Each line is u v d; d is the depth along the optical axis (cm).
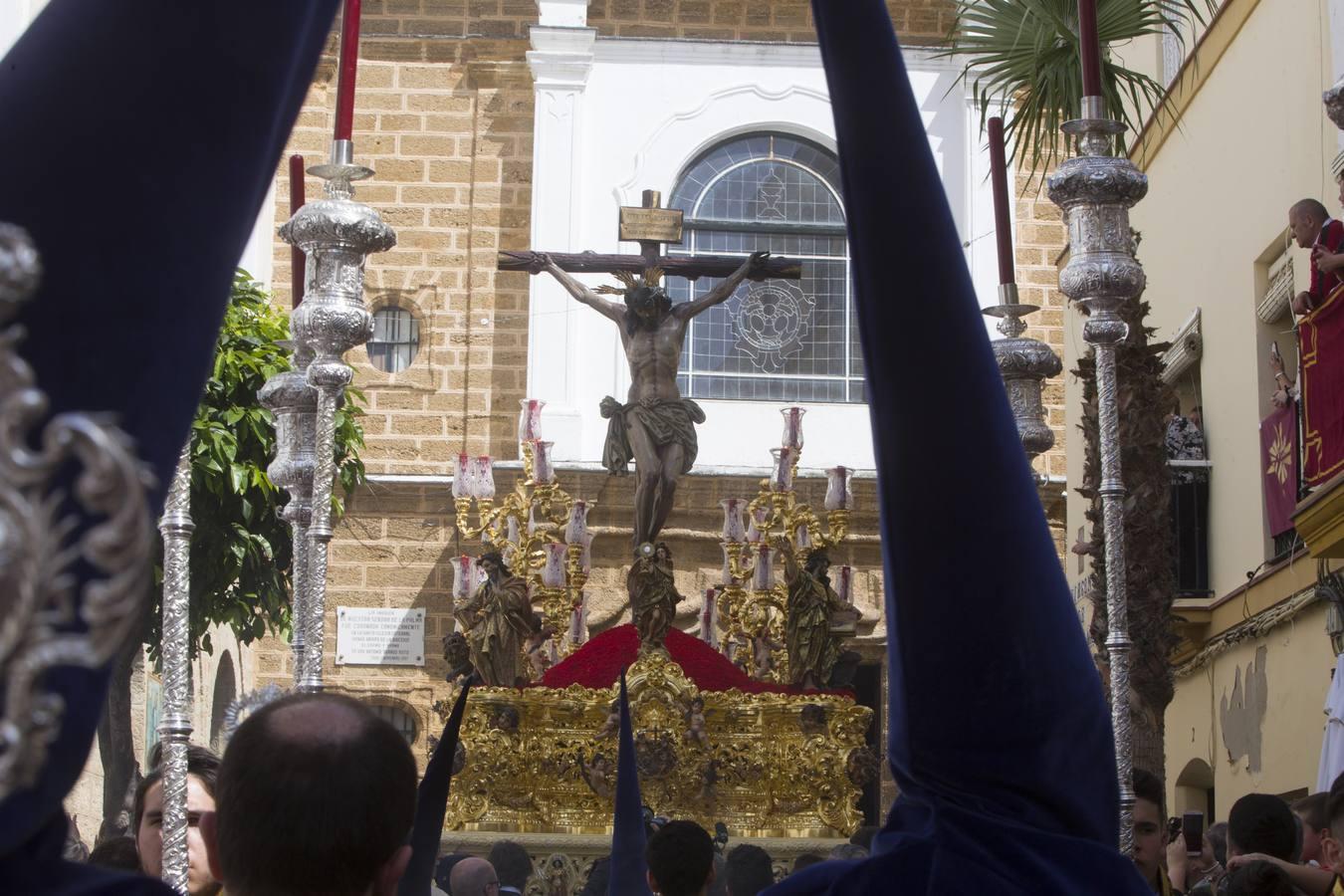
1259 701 1557
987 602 249
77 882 202
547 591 1230
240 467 1648
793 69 2691
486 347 2595
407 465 2561
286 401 648
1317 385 1193
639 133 2667
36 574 135
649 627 1031
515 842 898
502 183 2642
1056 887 255
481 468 1268
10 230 139
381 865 239
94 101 191
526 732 1012
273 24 197
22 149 189
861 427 2589
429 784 408
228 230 197
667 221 1297
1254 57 1567
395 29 2664
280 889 232
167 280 193
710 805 1007
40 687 171
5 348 136
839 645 1149
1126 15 1002
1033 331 2600
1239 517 1638
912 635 255
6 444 134
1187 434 1778
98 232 190
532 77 2666
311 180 2583
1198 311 1772
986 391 241
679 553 2481
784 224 2672
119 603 140
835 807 1014
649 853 557
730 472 2478
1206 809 1856
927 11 2669
